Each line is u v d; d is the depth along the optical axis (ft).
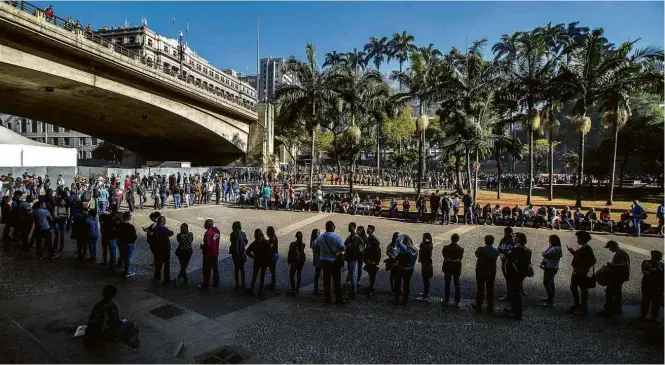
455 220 69.36
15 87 99.50
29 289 30.25
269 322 26.58
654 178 158.92
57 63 88.33
